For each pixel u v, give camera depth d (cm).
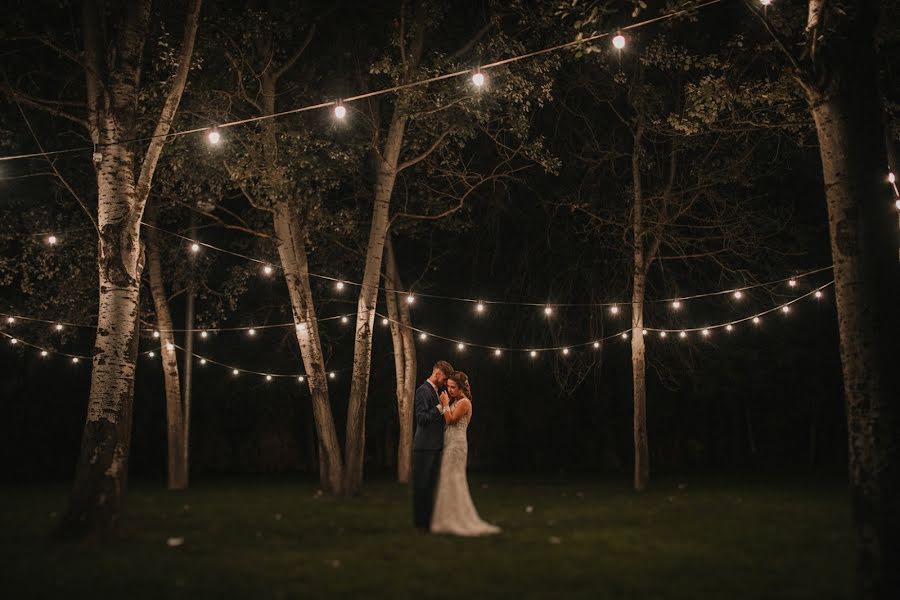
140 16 1102
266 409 2908
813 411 2897
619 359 2805
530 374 2841
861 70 729
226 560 811
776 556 824
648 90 1869
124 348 1043
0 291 2266
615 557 817
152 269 1994
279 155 1638
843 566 766
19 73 1650
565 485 1956
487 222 2497
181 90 1135
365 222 2188
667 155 2052
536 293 2564
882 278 699
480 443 2938
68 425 2719
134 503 1461
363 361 1708
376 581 702
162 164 1734
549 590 664
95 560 812
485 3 1848
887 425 668
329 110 1867
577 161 2291
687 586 677
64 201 2003
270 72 1728
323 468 1723
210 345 2819
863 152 720
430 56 1692
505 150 2228
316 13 1809
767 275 2244
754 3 782
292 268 1769
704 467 2858
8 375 2597
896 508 646
